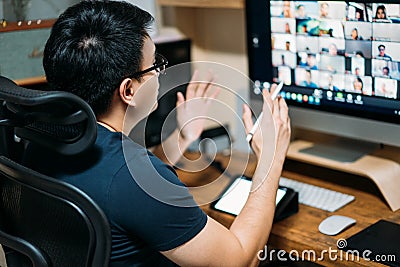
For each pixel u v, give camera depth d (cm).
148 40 117
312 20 164
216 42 216
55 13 187
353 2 153
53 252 115
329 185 173
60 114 102
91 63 110
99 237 103
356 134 164
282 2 169
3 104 114
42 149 120
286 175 181
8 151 137
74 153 105
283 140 139
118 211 108
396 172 163
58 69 112
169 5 204
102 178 109
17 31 179
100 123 116
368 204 159
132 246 114
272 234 146
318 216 154
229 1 181
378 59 152
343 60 160
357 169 162
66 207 107
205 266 114
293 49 171
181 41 211
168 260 124
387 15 147
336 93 165
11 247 117
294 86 175
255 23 179
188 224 111
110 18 112
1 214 125
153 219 109
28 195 115
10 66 179
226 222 150
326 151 176
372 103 157
